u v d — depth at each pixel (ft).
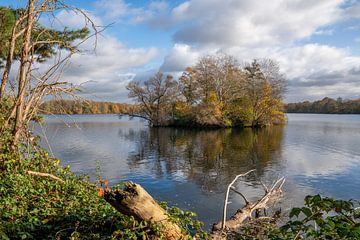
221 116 189.67
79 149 95.30
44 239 15.34
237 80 196.95
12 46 25.86
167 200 46.47
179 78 210.79
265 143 114.62
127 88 204.64
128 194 14.33
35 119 28.32
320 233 9.91
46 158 27.12
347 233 8.80
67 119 38.68
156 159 82.28
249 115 192.13
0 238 14.11
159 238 14.38
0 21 33.06
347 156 84.48
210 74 199.62
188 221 16.87
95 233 15.51
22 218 17.08
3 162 23.11
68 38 36.58
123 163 75.51
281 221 30.12
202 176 62.39
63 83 26.48
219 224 19.70
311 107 543.80
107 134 149.89
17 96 25.31
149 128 194.39
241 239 18.02
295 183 56.13
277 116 212.02
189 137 139.23
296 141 120.06
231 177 61.31
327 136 139.23
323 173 64.03
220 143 116.57
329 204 9.73
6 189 20.15
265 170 67.51
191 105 204.64
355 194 49.49
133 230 14.53
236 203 44.52
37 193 20.99
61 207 19.27
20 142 26.71
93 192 23.66
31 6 25.05
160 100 207.82
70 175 27.04
